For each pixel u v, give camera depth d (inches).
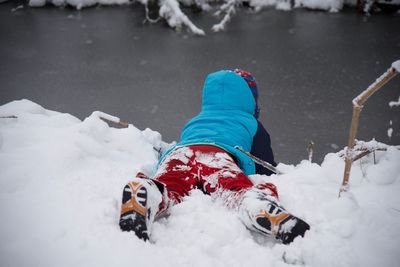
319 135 225.9
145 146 136.9
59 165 103.2
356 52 315.6
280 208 77.9
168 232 80.4
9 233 78.1
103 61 316.2
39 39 354.0
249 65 302.4
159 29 370.3
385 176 96.1
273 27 365.1
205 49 331.3
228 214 85.2
